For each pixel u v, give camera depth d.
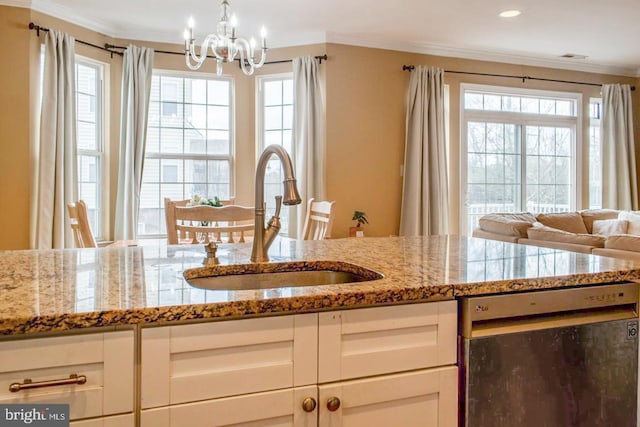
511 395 1.10
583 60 5.57
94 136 4.27
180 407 0.87
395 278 1.14
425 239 2.13
